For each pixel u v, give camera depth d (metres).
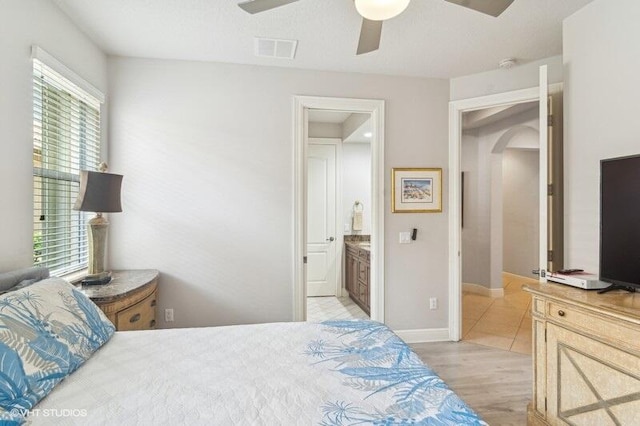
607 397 1.57
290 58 2.96
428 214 3.42
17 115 1.83
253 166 3.09
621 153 1.95
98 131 2.76
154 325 2.72
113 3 2.17
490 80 3.25
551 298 1.83
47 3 2.08
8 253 1.77
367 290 4.26
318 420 1.01
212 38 2.62
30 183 1.94
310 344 1.59
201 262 3.03
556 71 2.93
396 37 2.58
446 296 3.46
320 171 5.18
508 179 6.78
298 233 3.15
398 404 1.09
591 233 2.16
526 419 2.13
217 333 1.72
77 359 1.30
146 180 2.95
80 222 2.58
